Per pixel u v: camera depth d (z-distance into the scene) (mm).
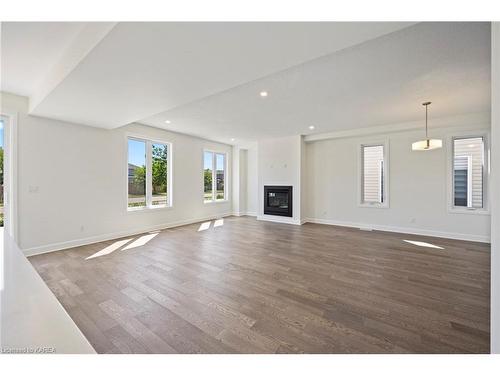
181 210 6176
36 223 3652
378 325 1879
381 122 4871
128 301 2248
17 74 2883
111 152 4637
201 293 2410
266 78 2852
